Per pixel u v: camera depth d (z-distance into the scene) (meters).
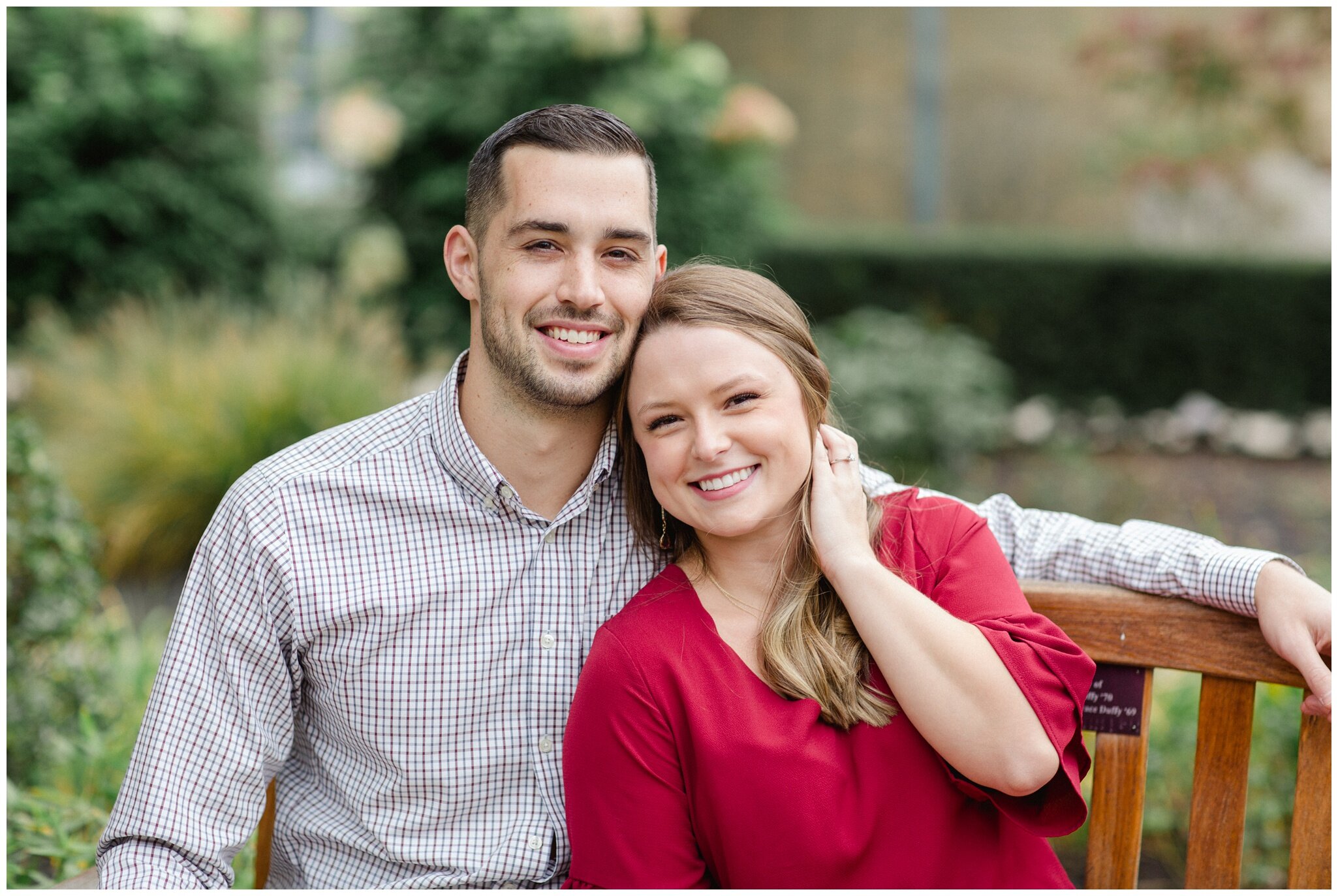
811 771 1.52
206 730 1.66
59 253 6.14
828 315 8.38
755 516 1.60
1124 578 1.76
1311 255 8.45
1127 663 1.72
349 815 1.74
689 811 1.56
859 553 1.59
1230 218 10.75
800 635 1.58
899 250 8.37
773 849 1.51
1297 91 7.38
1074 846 2.69
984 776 1.49
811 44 12.25
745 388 1.58
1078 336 8.26
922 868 1.52
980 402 6.44
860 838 1.52
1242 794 1.67
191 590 1.71
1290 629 1.58
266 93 7.06
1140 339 8.17
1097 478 6.73
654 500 1.77
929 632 1.50
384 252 6.82
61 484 2.99
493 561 1.72
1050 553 1.83
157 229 6.37
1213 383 8.12
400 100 6.94
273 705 1.71
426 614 1.70
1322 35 7.07
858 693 1.56
